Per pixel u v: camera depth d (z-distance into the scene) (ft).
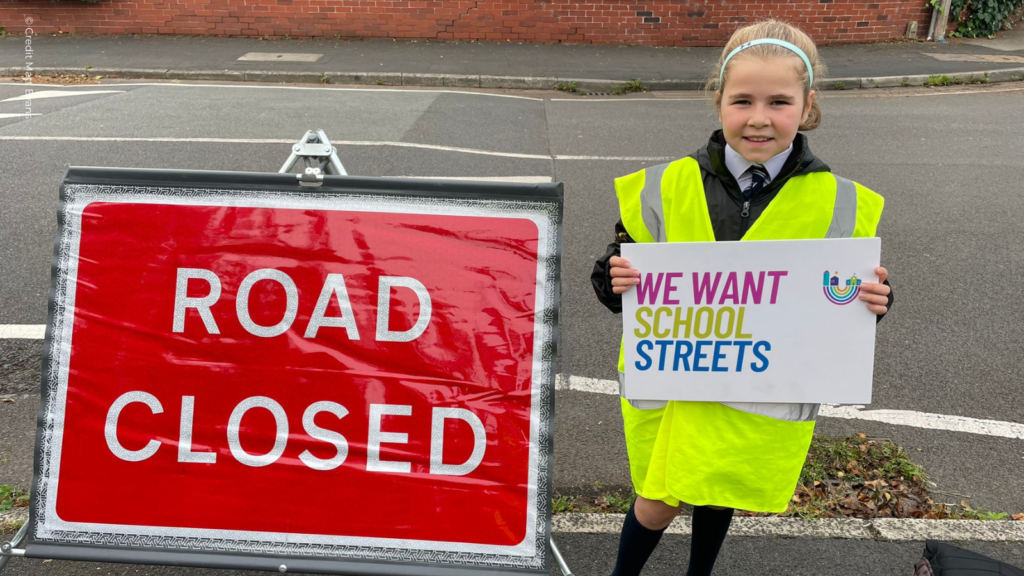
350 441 7.46
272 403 7.48
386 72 38.42
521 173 22.98
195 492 7.51
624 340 6.74
